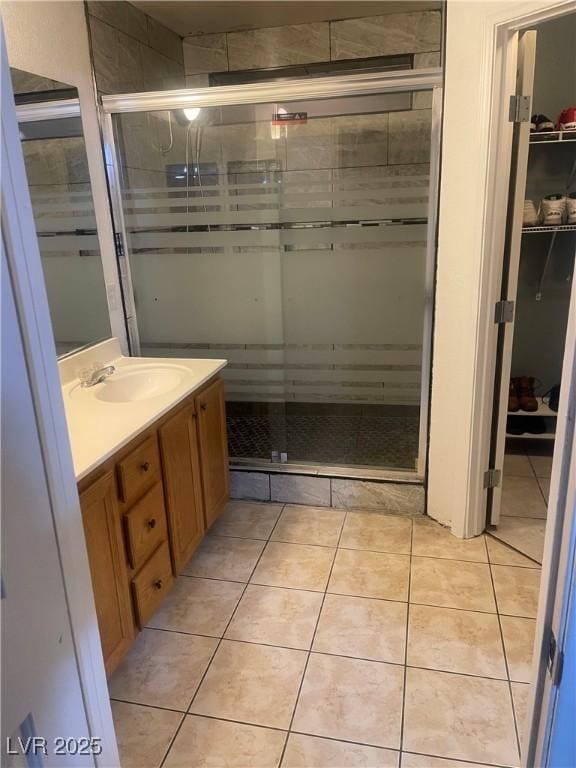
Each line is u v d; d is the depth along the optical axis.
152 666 1.86
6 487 0.75
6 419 0.75
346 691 1.74
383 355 3.25
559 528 0.92
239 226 3.03
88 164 2.39
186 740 1.60
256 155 2.94
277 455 2.96
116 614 1.69
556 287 3.20
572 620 0.88
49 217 2.14
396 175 3.12
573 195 2.79
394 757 1.52
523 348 3.33
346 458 2.95
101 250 2.51
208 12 2.91
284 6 2.87
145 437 1.83
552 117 2.96
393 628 1.99
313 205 3.11
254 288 3.12
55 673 0.87
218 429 2.50
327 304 3.25
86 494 1.50
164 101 2.43
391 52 3.16
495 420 2.42
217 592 2.22
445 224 2.28
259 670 1.83
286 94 2.35
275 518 2.75
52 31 2.12
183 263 3.00
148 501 1.86
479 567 2.31
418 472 2.74
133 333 2.82
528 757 1.09
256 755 1.54
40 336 0.84
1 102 0.75
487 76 1.97
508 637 1.93
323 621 2.04
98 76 2.43
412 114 3.00
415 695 1.71
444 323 2.38
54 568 0.87
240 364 3.24
